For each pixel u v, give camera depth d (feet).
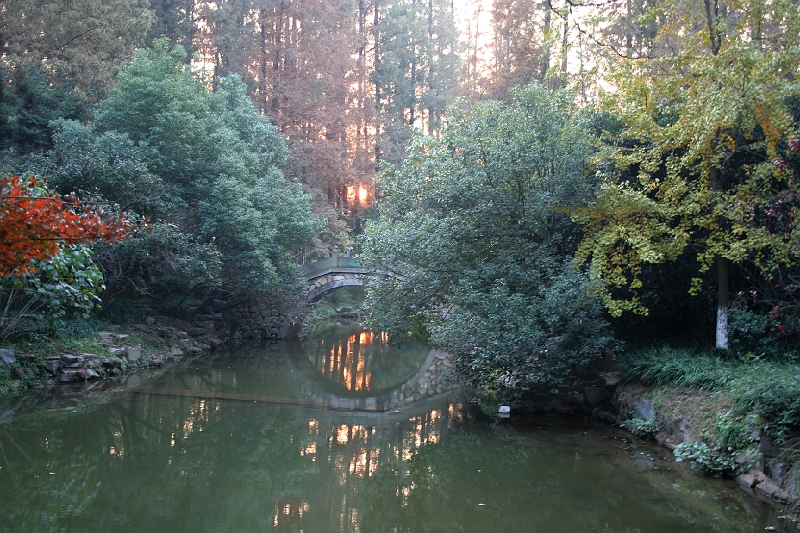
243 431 38.78
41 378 46.75
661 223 37.47
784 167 30.42
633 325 43.80
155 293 71.61
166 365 61.36
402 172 50.65
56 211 19.89
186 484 28.89
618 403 38.55
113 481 28.86
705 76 33.91
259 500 27.02
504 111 44.14
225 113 78.38
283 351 80.38
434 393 54.39
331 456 33.91
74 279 36.47
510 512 25.21
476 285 41.19
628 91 36.94
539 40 73.20
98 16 71.72
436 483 29.07
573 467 30.30
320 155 111.45
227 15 105.91
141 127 65.77
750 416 27.04
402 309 50.67
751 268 37.76
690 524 23.31
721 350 35.96
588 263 41.60
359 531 23.49
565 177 39.55
